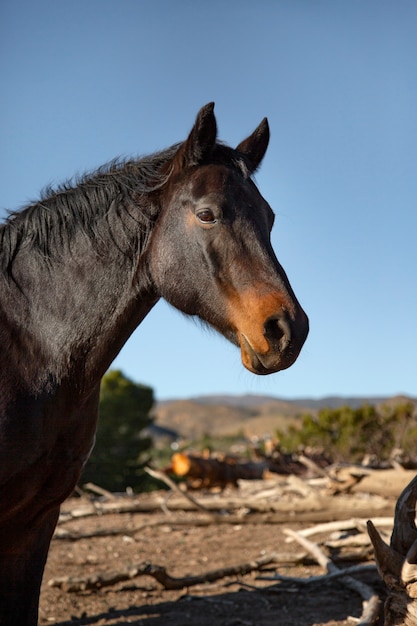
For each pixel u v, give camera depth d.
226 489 9.58
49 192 3.17
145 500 7.88
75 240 2.96
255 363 2.69
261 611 4.30
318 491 6.60
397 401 12.27
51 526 3.03
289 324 2.63
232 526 6.86
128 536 6.59
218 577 5.02
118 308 2.94
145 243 2.96
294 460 9.93
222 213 2.77
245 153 3.21
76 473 2.95
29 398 2.78
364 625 3.65
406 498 3.23
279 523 6.52
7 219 3.12
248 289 2.70
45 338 2.87
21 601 2.98
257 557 5.60
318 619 4.08
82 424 2.94
